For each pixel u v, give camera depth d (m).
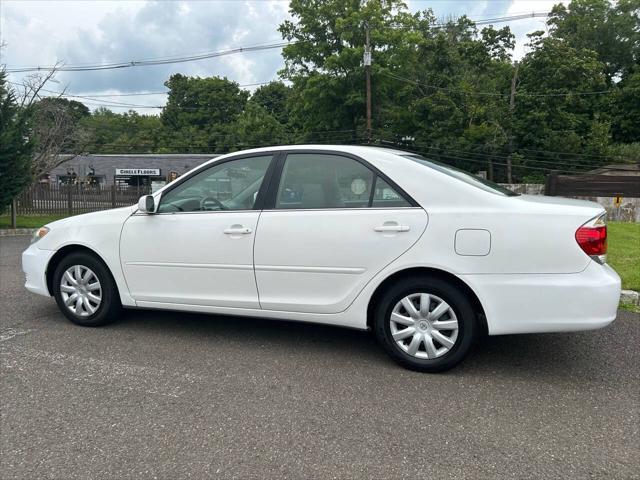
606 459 2.72
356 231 3.89
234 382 3.67
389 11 39.75
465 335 3.73
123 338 4.61
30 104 16.36
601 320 3.48
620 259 7.44
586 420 3.15
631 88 44.53
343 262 3.93
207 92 71.38
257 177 4.32
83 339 4.57
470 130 38.22
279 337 4.68
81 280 4.87
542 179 37.91
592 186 21.56
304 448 2.81
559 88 38.94
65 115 23.45
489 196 3.71
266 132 51.91
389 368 3.95
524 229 3.55
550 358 4.18
